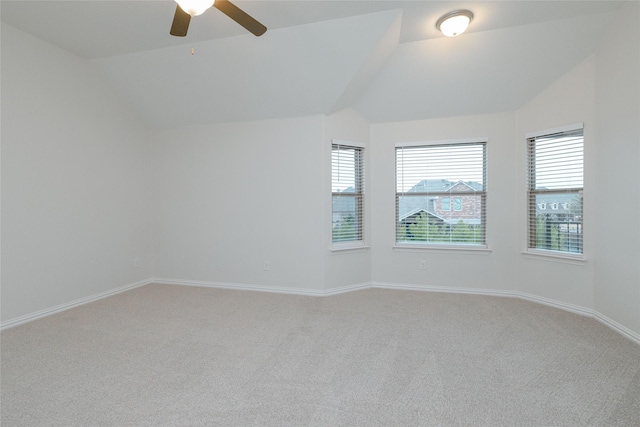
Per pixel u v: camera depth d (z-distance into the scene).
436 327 2.87
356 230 4.17
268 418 1.67
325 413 1.71
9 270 2.93
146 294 3.95
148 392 1.90
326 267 3.86
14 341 2.61
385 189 4.14
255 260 4.09
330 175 3.88
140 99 4.02
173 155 4.38
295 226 3.92
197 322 3.01
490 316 3.13
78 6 2.63
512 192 3.73
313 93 3.54
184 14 2.06
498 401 1.80
